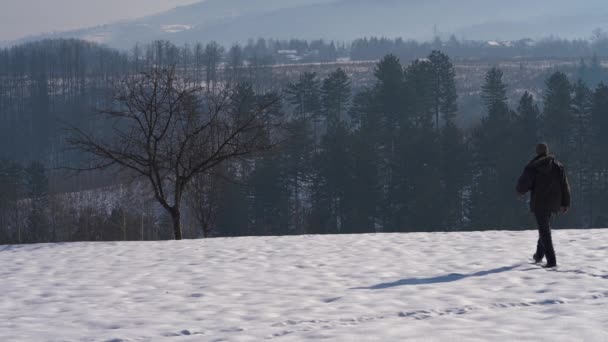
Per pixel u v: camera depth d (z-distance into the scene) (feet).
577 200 255.70
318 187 251.19
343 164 243.19
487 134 257.14
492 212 229.04
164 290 38.19
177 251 53.16
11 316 33.09
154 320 31.14
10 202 253.03
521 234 57.21
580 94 286.87
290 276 41.09
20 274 44.91
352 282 38.63
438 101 362.33
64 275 43.96
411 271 41.27
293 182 257.55
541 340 25.32
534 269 40.09
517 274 38.83
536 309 30.83
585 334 25.84
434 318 29.86
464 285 36.50
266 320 30.53
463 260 44.32
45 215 233.96
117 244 58.70
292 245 54.75
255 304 33.76
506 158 245.86
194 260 48.29
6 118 630.74
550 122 276.41
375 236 59.52
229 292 37.01
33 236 224.94
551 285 35.50
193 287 38.70
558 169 41.22
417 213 229.66
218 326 29.73
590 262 41.39
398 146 255.50
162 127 89.71
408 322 29.17
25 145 576.61
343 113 462.19
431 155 246.27
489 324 28.19
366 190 240.73
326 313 31.35
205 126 88.84
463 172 249.14
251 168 220.84
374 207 242.37
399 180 243.19
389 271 41.55
